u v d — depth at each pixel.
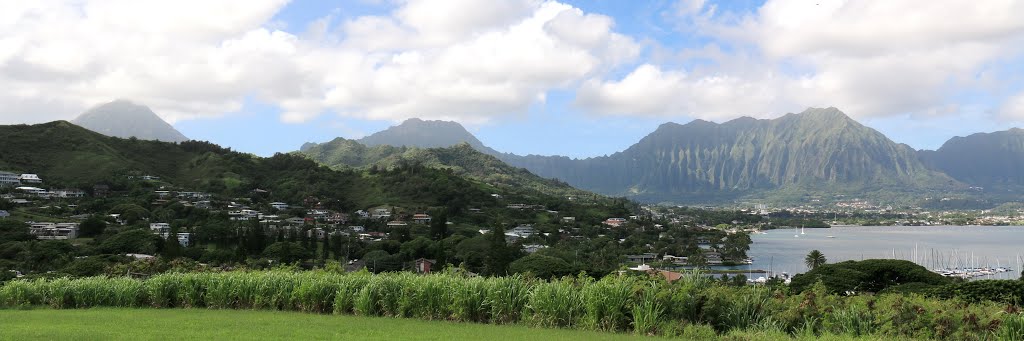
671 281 18.97
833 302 17.84
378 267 90.75
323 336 15.17
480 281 19.31
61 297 22.81
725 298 17.67
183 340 14.16
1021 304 27.00
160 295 22.59
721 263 149.12
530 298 18.22
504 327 17.44
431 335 15.65
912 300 18.14
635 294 17.48
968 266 154.75
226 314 19.95
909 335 16.27
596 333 16.45
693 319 17.19
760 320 17.14
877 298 19.12
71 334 14.80
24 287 23.14
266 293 21.86
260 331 15.88
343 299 20.28
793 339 15.78
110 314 19.92
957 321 16.17
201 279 22.98
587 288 18.05
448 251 99.75
